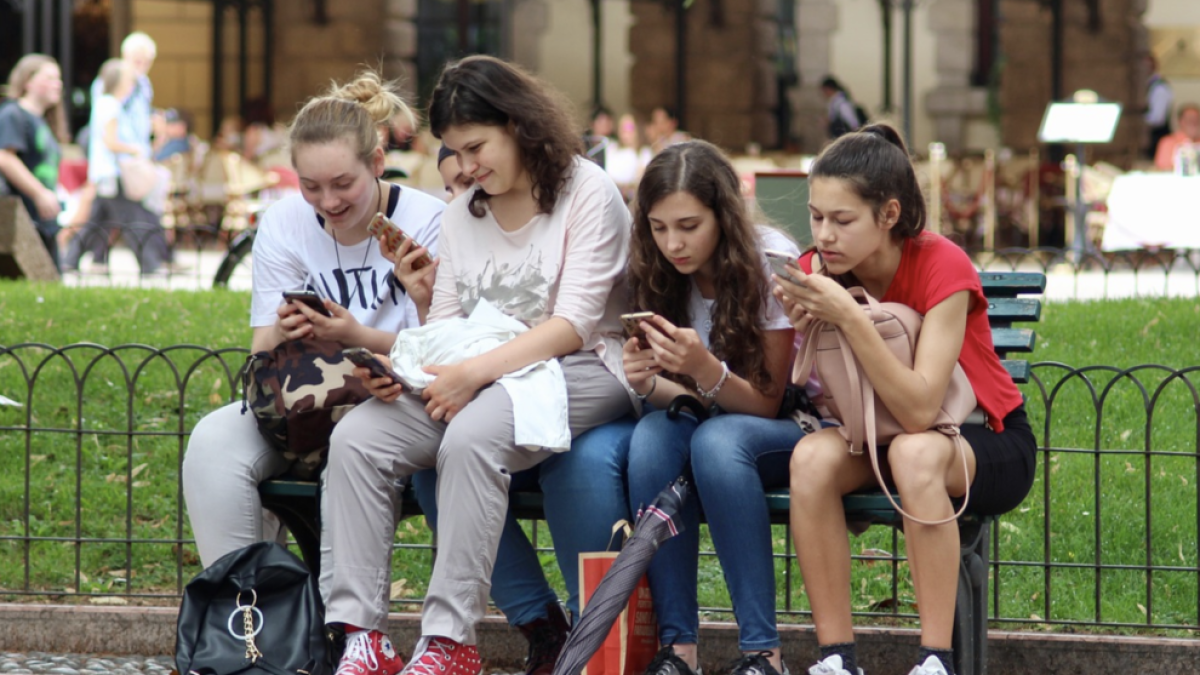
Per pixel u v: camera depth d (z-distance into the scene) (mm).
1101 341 10984
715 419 5809
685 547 5809
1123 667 6684
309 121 6266
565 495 5898
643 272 6066
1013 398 5953
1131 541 7816
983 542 5992
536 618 6207
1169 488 8242
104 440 9203
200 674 5680
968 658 5668
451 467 5715
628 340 5902
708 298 6184
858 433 5531
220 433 6168
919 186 5762
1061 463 8531
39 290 13695
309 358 6133
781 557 7527
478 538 5723
